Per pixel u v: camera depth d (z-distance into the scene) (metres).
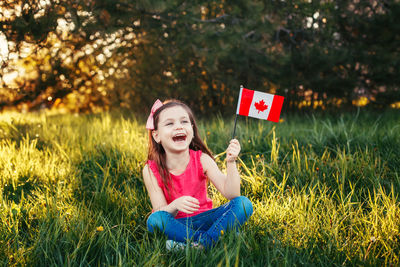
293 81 6.71
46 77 5.41
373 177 3.15
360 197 2.98
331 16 6.84
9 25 4.38
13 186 3.38
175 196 2.70
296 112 7.18
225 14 6.24
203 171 2.73
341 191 2.99
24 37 4.53
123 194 3.21
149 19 5.81
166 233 2.37
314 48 6.68
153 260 2.09
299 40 7.35
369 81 7.23
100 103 8.00
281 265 2.06
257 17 6.11
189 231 2.34
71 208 2.80
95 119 6.68
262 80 6.90
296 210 2.62
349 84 6.76
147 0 5.15
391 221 2.40
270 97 2.64
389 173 3.35
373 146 4.04
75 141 4.90
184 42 5.96
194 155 2.75
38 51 4.92
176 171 2.71
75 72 5.88
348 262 2.12
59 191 3.11
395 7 6.62
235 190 2.54
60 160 4.20
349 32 7.20
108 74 6.58
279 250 2.18
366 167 3.31
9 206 2.89
